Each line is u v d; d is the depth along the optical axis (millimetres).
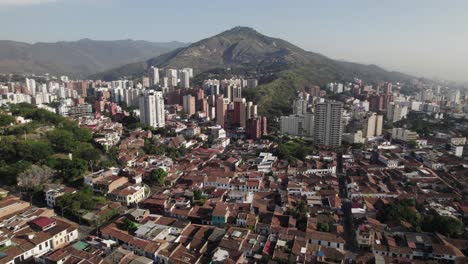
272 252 128000
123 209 167250
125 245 129375
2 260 111750
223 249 126250
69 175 189125
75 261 112312
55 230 132875
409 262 121375
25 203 155750
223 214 152125
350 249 136375
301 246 129875
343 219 163500
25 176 174000
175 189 189250
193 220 157125
